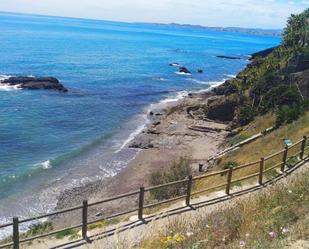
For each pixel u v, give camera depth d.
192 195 15.09
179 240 7.52
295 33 85.94
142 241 8.66
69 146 37.53
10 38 152.75
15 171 30.53
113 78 80.94
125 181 30.06
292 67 55.72
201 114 51.75
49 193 27.30
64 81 72.75
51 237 12.06
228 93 61.69
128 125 46.75
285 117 33.75
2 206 24.70
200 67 117.62
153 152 37.34
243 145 32.88
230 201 13.25
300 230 8.10
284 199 10.91
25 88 61.72
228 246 7.68
